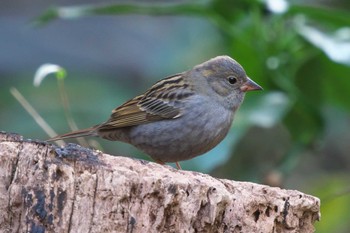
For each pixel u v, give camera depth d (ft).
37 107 58.39
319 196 49.75
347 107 44.70
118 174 24.68
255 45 41.65
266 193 26.68
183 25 61.57
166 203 24.82
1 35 66.69
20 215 24.54
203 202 25.25
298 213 26.71
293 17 42.14
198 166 41.19
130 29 68.13
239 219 26.03
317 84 43.47
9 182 24.64
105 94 60.54
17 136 25.49
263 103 41.37
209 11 41.65
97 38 67.72
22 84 62.90
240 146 44.83
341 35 41.04
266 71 41.96
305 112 42.04
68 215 24.44
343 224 49.24
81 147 25.63
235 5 41.45
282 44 41.93
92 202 24.54
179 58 60.95
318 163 55.52
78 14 40.45
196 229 25.35
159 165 26.17
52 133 37.86
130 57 65.72
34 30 67.41
